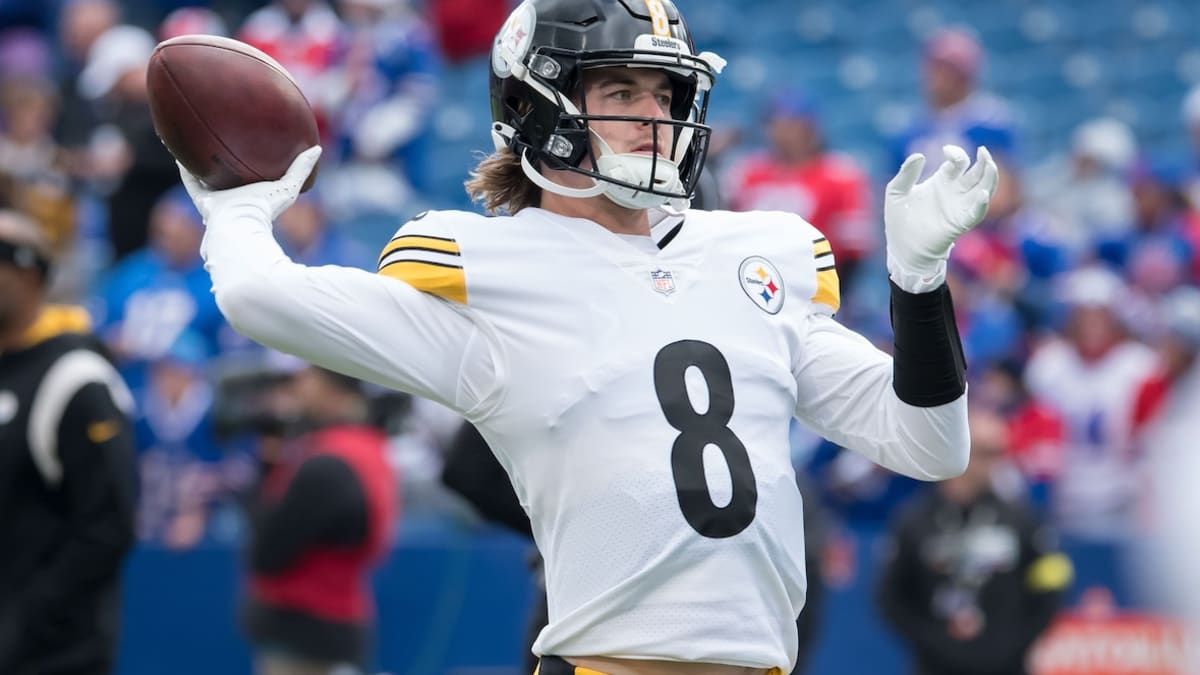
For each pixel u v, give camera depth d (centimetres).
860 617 2395
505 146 1008
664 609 902
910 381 937
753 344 948
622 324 926
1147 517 2448
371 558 2056
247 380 2161
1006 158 3073
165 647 2394
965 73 3119
